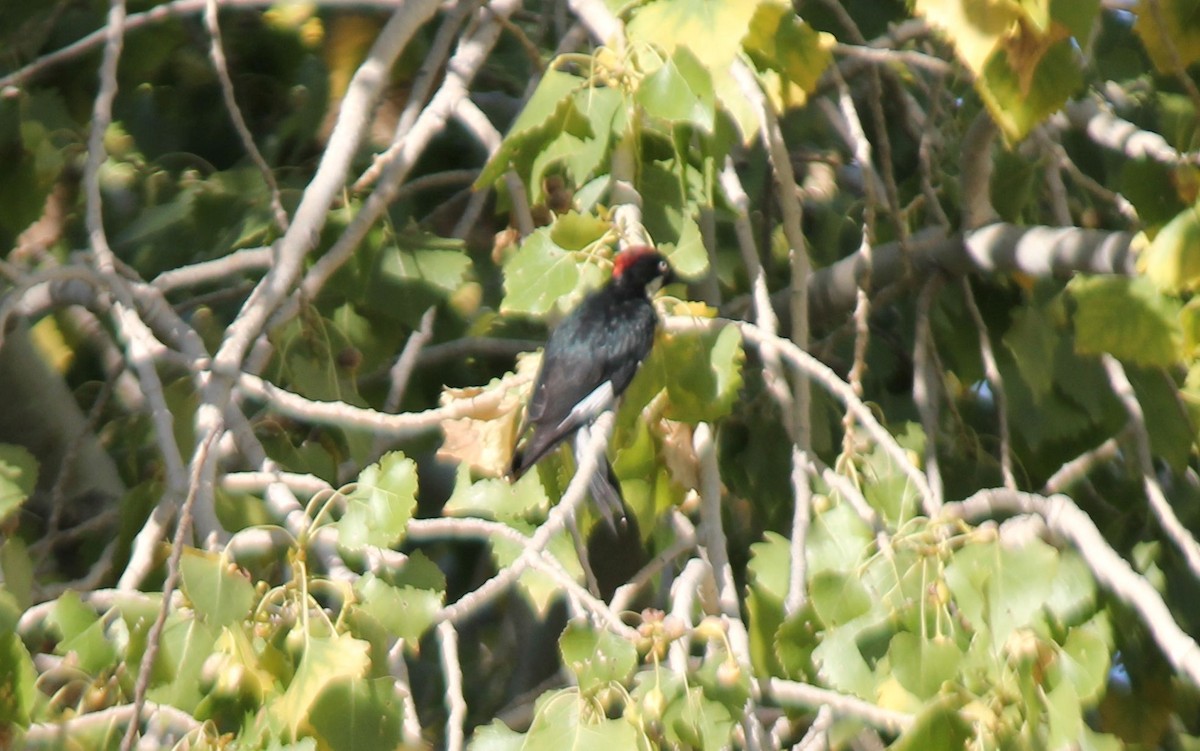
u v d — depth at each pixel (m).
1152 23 10.69
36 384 12.80
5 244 13.62
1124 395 12.06
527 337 14.52
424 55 14.53
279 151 14.70
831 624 8.80
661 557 10.27
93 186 10.81
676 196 10.96
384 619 8.53
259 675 8.05
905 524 9.14
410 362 12.95
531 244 10.49
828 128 16.17
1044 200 15.48
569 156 10.54
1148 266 10.31
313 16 14.27
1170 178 10.46
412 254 12.26
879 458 10.27
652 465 10.48
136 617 8.27
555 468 10.66
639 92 10.08
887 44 14.48
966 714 8.36
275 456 11.50
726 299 14.85
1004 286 13.96
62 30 13.90
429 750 8.84
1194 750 11.59
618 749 7.93
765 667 9.63
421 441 13.57
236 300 14.20
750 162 15.53
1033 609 8.63
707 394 10.27
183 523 8.07
